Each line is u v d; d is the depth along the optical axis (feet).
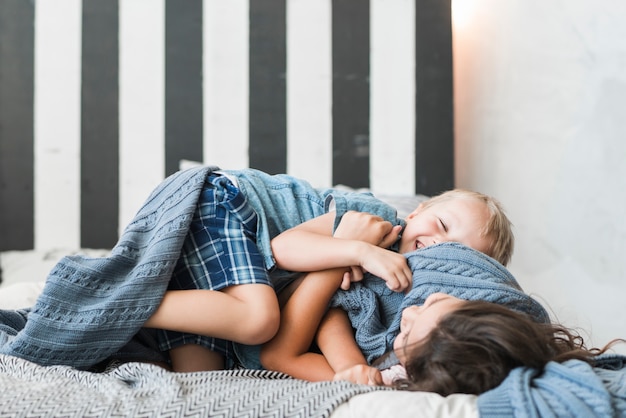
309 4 7.84
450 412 2.46
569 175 6.49
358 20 7.87
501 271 3.71
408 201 6.40
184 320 3.48
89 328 3.35
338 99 7.86
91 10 7.57
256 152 7.80
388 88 7.89
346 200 4.20
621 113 5.74
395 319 3.65
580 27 6.31
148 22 7.65
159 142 7.67
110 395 2.69
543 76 6.92
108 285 3.53
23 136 7.50
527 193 7.24
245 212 3.87
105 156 7.59
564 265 6.58
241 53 7.77
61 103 7.54
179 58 7.69
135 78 7.64
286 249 3.84
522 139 7.32
